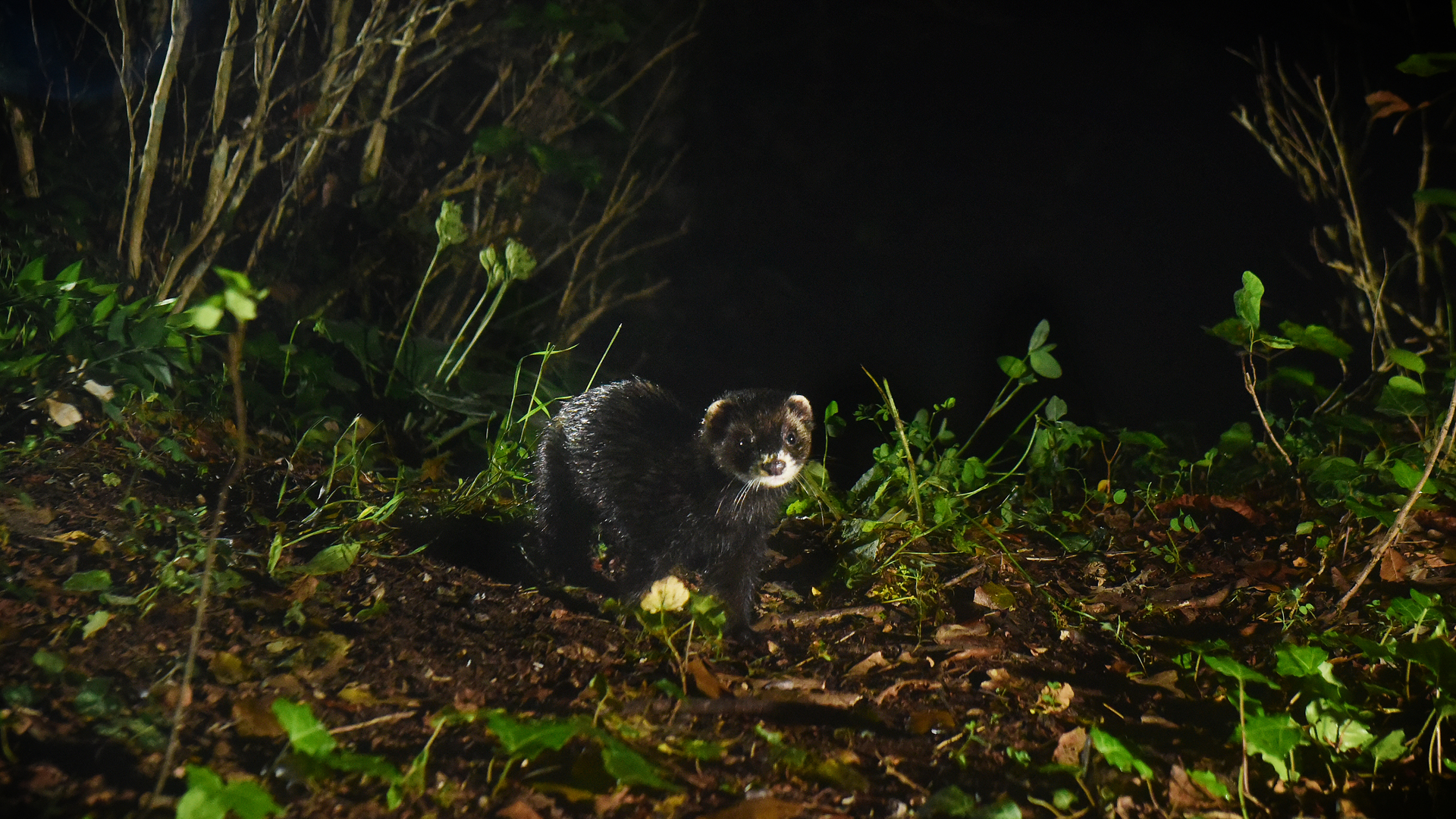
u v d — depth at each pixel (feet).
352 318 28.48
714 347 48.21
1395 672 14.62
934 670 15.20
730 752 12.37
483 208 32.68
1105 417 43.86
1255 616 17.24
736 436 17.92
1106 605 17.84
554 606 16.26
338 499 18.95
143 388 18.83
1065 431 22.47
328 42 27.50
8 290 19.08
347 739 11.68
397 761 11.29
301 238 27.96
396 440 24.12
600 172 27.35
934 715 13.66
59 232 24.00
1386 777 12.03
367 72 27.86
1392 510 17.93
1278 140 31.37
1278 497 22.72
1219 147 55.11
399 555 17.02
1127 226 54.95
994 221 55.57
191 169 25.88
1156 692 14.80
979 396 48.03
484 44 33.30
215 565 15.11
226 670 12.58
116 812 9.74
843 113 55.31
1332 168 31.01
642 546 18.60
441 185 31.01
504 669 13.89
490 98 31.89
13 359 18.38
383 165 31.63
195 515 16.67
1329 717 12.49
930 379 49.39
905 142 55.98
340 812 10.30
